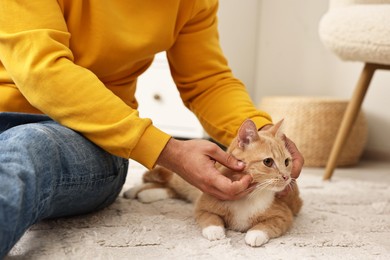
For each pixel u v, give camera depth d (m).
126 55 0.98
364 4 1.49
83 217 1.01
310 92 2.43
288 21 2.45
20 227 0.68
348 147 2.01
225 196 0.88
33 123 0.86
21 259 0.76
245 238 0.91
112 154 0.93
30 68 0.82
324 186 1.49
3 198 0.64
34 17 0.85
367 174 1.85
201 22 1.14
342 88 2.31
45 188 0.76
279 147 0.99
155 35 0.99
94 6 0.92
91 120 0.84
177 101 2.21
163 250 0.84
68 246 0.84
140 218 1.03
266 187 0.95
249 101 1.13
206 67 1.15
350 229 1.03
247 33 2.45
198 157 0.86
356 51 1.42
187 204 1.20
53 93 0.82
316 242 0.92
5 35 0.83
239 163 0.92
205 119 1.13
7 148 0.74
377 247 0.91
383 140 2.18
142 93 2.27
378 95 2.17
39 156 0.75
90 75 0.86
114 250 0.83
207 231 0.91
